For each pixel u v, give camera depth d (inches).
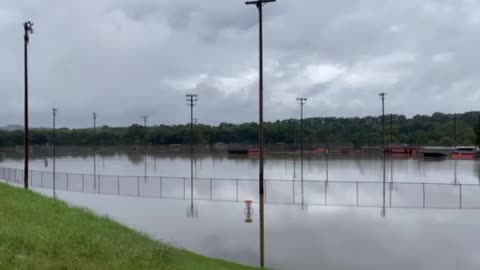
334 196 1320.1
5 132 5802.2
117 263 398.0
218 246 742.5
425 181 1695.4
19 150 4950.8
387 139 5408.5
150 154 4488.2
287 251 717.9
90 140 6407.5
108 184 1674.5
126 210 1084.5
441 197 1291.8
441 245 755.4
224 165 2746.1
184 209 1106.7
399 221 964.0
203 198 1284.4
